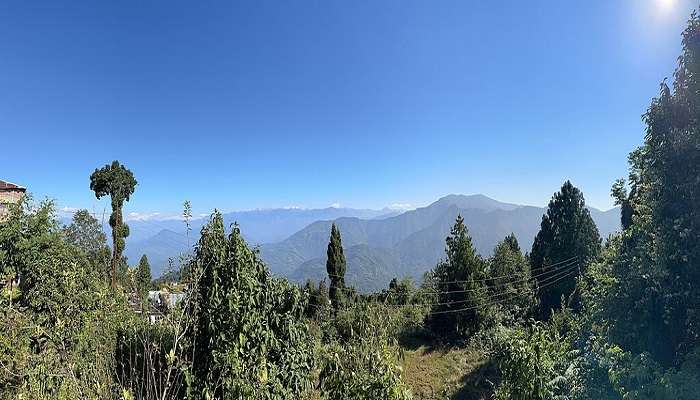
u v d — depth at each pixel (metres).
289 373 6.98
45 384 5.49
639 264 6.45
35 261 7.54
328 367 5.61
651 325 6.03
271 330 6.93
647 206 6.59
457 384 16.73
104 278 9.55
